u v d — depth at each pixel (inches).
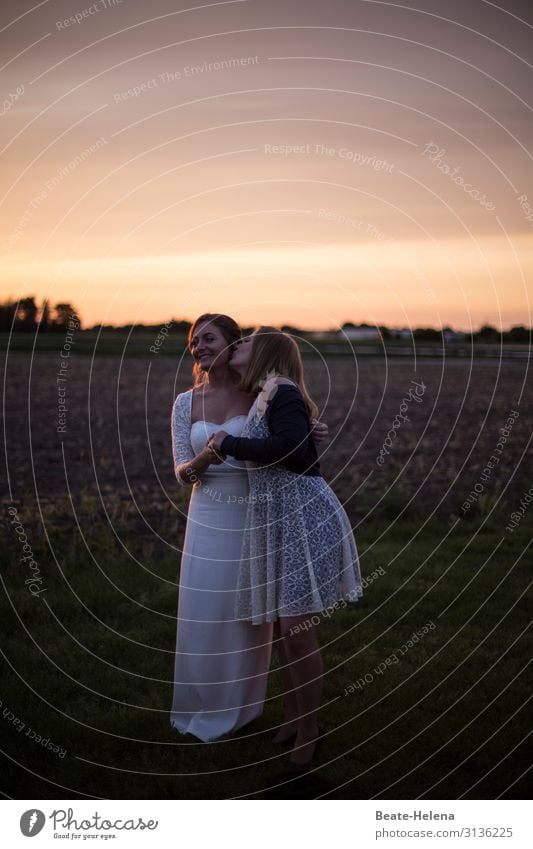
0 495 277.9
